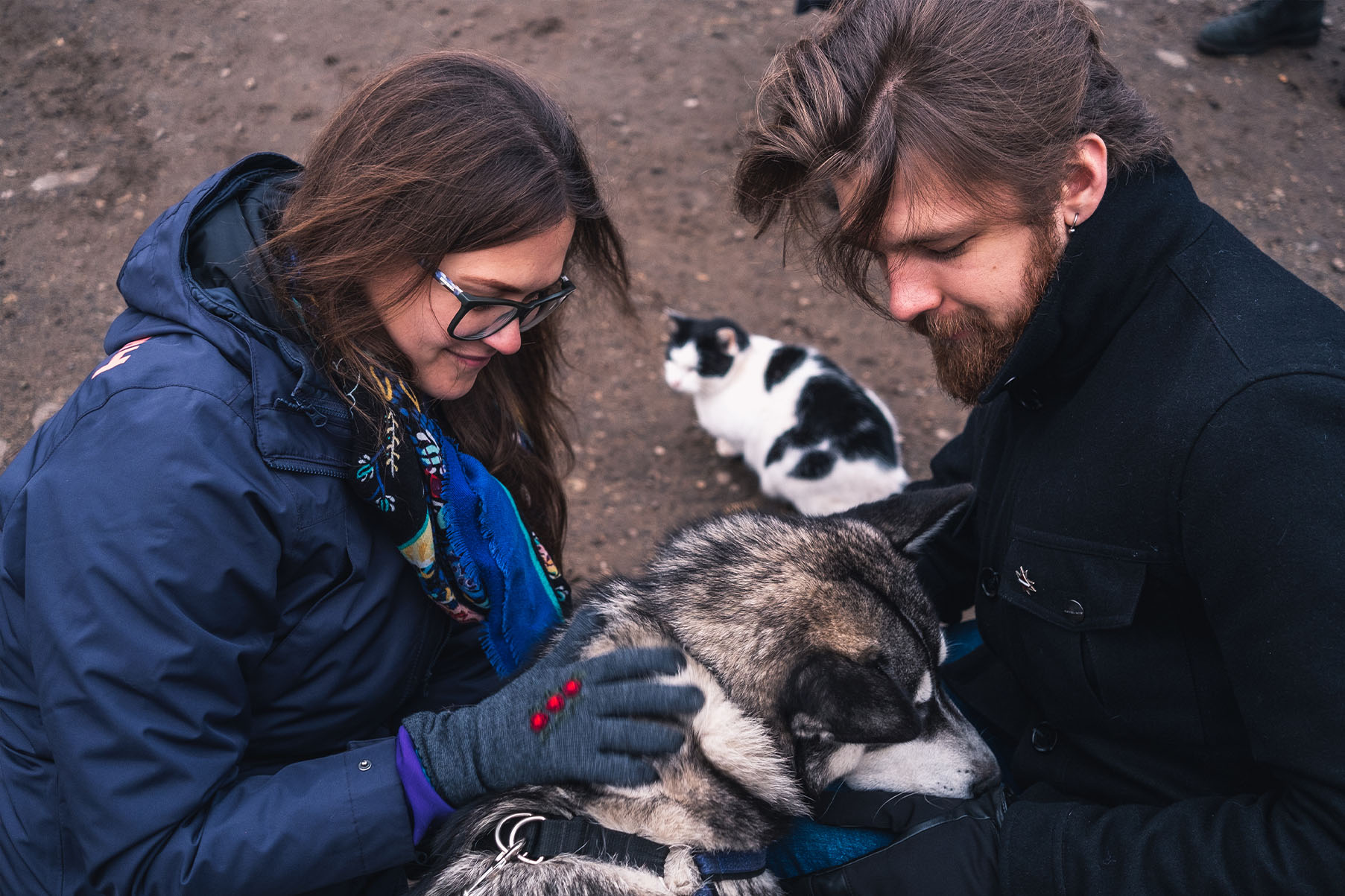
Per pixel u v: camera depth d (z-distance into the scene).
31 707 1.67
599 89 5.92
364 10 6.38
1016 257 1.60
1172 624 1.67
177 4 6.33
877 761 2.08
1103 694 1.76
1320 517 1.39
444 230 1.61
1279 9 5.89
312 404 1.68
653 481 4.24
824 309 4.97
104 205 5.01
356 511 1.79
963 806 1.93
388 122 1.63
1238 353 1.49
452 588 2.04
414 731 1.69
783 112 1.69
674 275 5.05
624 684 1.73
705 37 6.34
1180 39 6.14
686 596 2.04
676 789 1.88
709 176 5.46
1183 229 1.60
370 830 1.63
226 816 1.58
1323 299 1.56
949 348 1.79
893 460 3.92
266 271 1.71
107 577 1.49
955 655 2.47
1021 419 1.88
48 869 1.68
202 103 5.62
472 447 2.16
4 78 5.71
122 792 1.51
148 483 1.51
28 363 4.26
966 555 2.36
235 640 1.64
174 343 1.63
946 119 1.48
